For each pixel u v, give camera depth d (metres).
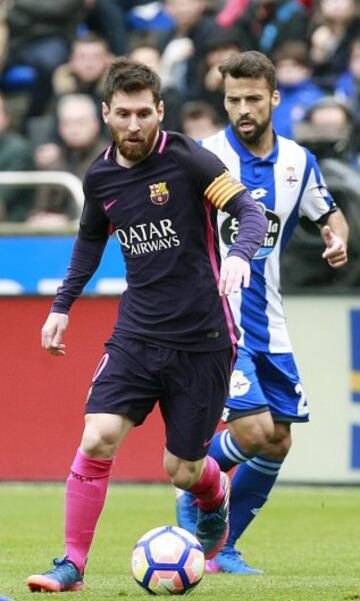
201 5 49.56
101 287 37.12
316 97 45.34
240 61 23.06
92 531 19.30
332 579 21.22
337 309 35.97
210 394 19.41
